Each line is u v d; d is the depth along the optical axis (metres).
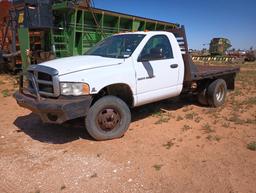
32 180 4.02
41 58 11.27
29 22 11.00
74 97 4.87
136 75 5.71
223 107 7.95
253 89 11.33
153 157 4.70
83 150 4.97
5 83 11.23
